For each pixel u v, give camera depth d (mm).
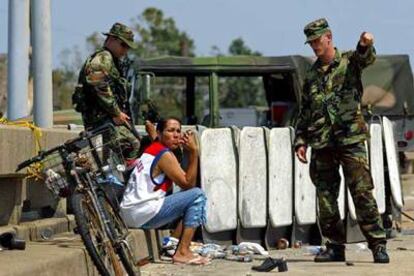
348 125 12594
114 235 9695
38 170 11438
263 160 15188
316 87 12727
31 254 9898
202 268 12500
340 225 13117
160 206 12328
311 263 13094
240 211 14859
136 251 12055
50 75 14859
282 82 24234
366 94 26000
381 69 26016
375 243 12930
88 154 10273
